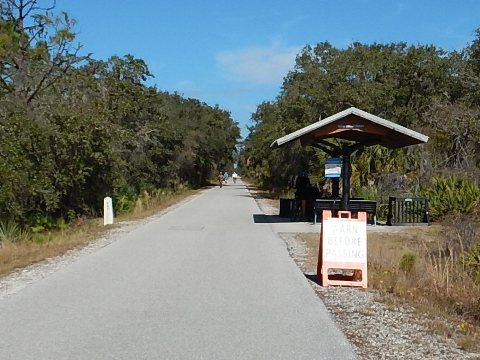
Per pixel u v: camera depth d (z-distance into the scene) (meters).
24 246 16.53
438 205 21.98
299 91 39.81
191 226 21.09
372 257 13.09
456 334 7.48
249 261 13.13
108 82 34.78
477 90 31.12
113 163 27.44
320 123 19.42
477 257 12.05
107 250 15.00
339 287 10.38
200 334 7.31
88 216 26.97
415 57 37.16
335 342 7.02
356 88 36.25
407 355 6.55
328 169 22.70
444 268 11.45
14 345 6.80
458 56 37.34
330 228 10.59
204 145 72.44
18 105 24.52
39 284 10.51
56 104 25.92
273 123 47.12
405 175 26.97
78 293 9.71
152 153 43.75
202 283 10.56
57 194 24.09
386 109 35.94
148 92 42.59
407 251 14.05
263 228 20.33
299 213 23.25
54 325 7.70
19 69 26.94
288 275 11.47
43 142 23.73
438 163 28.72
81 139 25.14
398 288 10.06
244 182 110.12
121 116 37.88
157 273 11.58
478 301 9.28
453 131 29.95
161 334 7.29
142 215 26.73
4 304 8.92
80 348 6.70
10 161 21.45
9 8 28.72
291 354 6.55
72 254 14.40
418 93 37.22
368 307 8.88
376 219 22.89
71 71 28.20
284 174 42.81
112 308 8.66
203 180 86.12
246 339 7.11
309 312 8.50
